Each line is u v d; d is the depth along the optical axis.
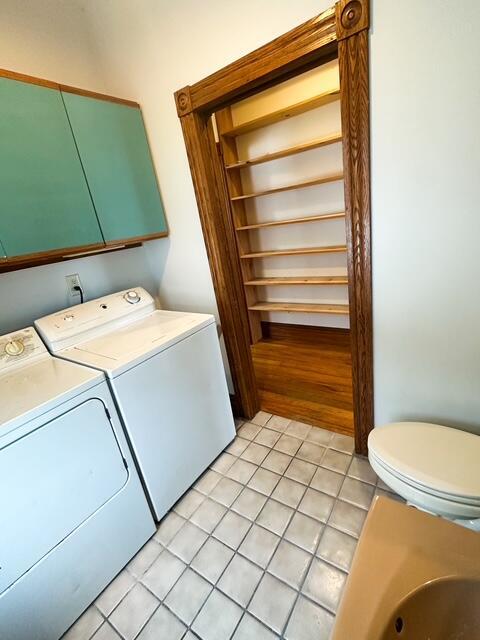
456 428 1.39
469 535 0.65
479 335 1.22
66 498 1.15
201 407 1.73
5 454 0.98
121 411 1.32
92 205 1.63
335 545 1.32
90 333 1.72
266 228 3.25
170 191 1.93
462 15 0.94
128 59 1.76
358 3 1.04
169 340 1.51
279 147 2.88
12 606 1.02
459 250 1.16
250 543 1.38
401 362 1.43
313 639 1.04
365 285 1.37
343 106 1.18
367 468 1.67
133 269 2.21
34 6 1.62
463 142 1.04
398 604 0.56
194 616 1.16
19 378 1.33
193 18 1.47
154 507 1.50
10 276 1.63
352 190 1.26
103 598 1.26
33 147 1.39
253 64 1.33
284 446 1.91
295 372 2.77
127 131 1.76
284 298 3.45
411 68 1.04
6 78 1.28
